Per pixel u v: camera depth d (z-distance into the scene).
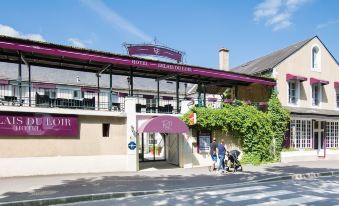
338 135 25.38
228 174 15.50
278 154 21.55
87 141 15.38
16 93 21.80
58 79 27.25
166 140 20.80
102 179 13.41
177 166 18.36
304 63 24.59
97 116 15.70
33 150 14.15
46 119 14.41
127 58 16.55
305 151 22.98
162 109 18.67
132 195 10.62
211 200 9.80
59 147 14.70
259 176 14.84
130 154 16.31
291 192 11.16
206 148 18.81
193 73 18.75
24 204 9.04
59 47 14.64
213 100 20.86
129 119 16.42
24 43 13.83
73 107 15.59
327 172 16.41
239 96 24.94
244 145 20.30
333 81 26.50
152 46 18.94
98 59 15.65
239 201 9.65
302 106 24.12
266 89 22.55
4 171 13.56
